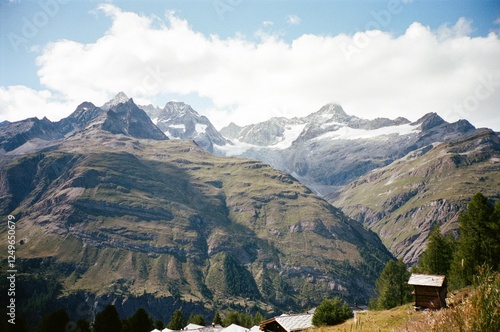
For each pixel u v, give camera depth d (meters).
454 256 81.88
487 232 72.88
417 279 55.62
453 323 10.04
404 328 13.07
